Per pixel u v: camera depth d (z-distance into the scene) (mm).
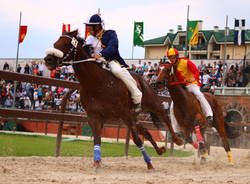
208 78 26469
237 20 30047
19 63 34000
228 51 51562
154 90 9312
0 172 6746
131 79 8031
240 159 12164
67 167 8008
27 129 20797
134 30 34719
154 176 7215
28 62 33750
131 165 9195
